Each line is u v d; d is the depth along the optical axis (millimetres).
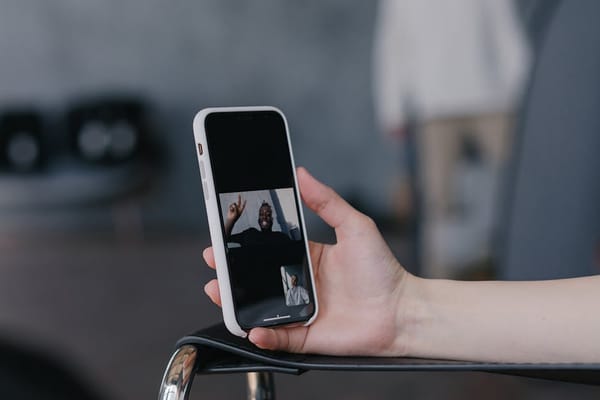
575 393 2574
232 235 802
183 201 6453
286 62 6312
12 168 6039
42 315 4062
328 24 6219
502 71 3773
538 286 842
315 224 5953
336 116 6246
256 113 835
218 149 810
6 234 6211
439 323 828
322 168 6297
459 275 4160
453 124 3900
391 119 4004
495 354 821
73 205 5988
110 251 5633
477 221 4086
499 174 3916
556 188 1908
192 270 4906
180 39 6418
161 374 3100
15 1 6484
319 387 2883
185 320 3828
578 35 1872
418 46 3832
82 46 6488
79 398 373
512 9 3754
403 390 2803
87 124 6117
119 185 6020
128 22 6445
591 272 1891
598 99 1861
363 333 821
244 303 796
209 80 6422
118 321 3875
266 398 946
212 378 2951
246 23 6336
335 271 840
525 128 1953
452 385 2797
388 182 6168
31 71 6516
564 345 807
